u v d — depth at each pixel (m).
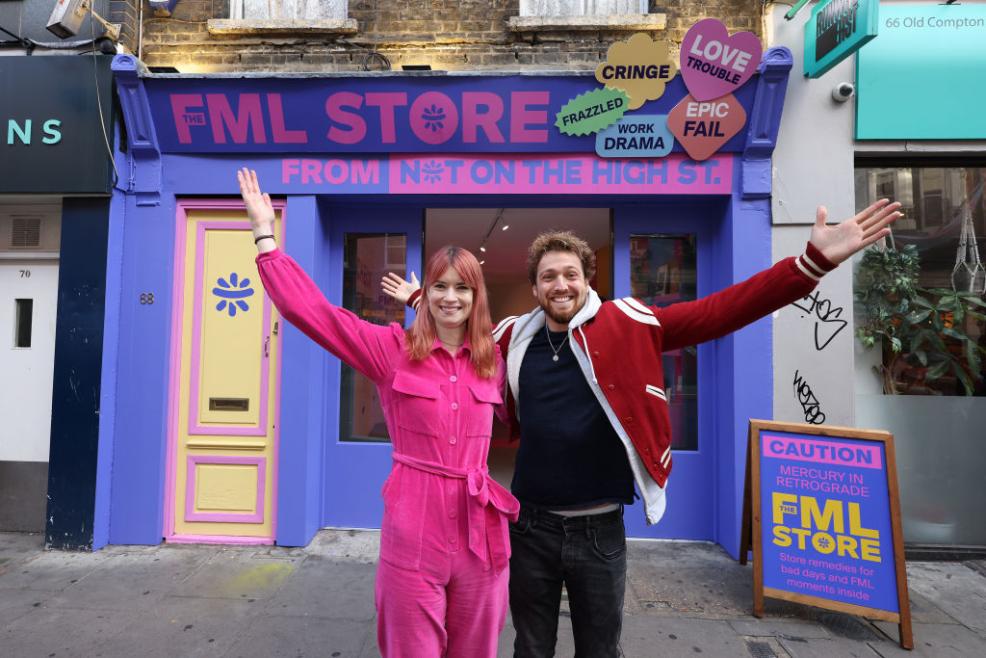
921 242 3.84
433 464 1.60
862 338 3.83
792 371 3.62
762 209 3.68
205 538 3.77
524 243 7.02
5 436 4.01
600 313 1.72
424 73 3.51
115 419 3.72
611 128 3.63
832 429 2.88
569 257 1.71
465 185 3.75
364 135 3.69
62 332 3.65
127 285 3.76
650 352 1.66
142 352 3.74
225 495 3.81
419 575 1.55
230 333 3.86
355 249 4.17
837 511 2.82
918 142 3.64
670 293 4.08
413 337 1.66
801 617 2.89
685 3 3.92
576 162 3.72
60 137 3.58
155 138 3.73
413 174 3.77
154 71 3.71
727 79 3.46
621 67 3.51
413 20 3.97
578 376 1.70
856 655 2.57
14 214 4.02
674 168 3.70
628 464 1.74
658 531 3.95
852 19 3.13
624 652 2.57
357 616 2.86
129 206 3.79
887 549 2.71
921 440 3.79
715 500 3.91
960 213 3.83
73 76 3.56
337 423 4.08
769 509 2.95
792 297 1.49
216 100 3.61
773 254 3.67
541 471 1.72
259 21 3.87
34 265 4.05
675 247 4.09
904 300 3.83
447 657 1.66
